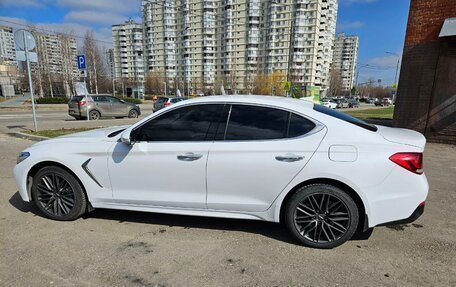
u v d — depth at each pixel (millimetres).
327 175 2916
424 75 9195
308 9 84000
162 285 2477
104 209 4027
